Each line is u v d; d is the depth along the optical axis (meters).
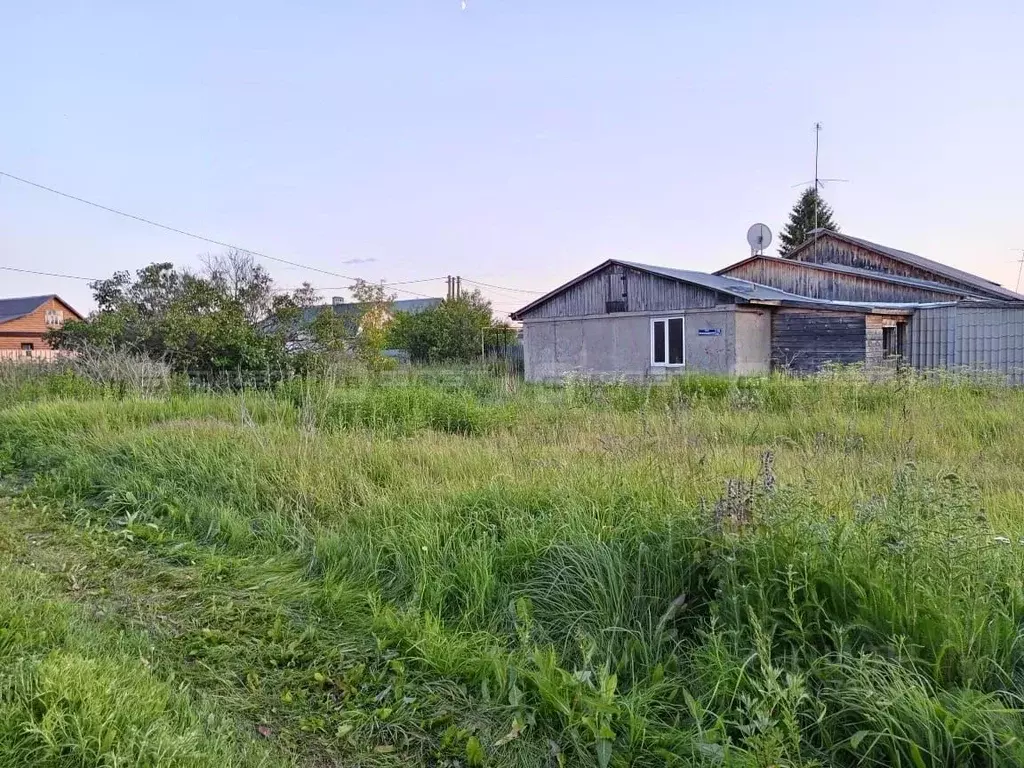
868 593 2.96
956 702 2.40
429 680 3.16
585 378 14.69
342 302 38.72
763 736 2.39
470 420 9.01
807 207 59.66
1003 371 16.92
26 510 5.82
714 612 3.12
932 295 22.39
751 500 3.48
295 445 6.64
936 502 3.25
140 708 2.62
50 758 2.31
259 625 3.69
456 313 35.56
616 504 4.41
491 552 4.05
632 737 2.60
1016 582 3.01
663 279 20.75
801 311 19.56
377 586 4.06
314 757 2.65
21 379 13.23
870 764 2.37
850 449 6.92
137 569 4.49
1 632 3.12
